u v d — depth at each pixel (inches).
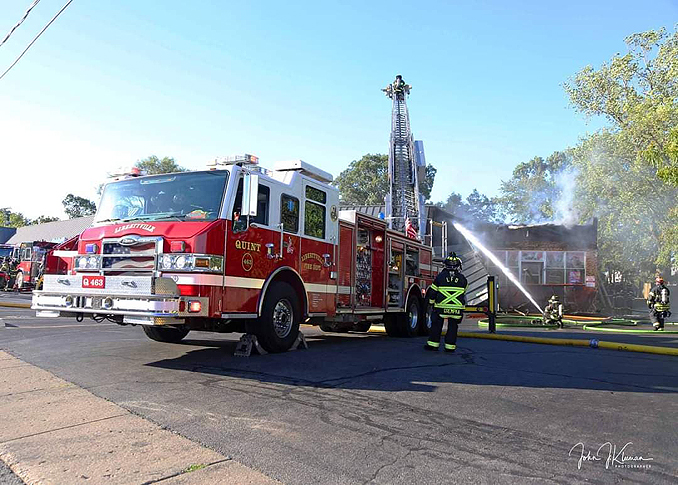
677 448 153.5
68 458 134.5
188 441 148.3
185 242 251.4
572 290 994.1
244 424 165.0
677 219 992.9
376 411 183.6
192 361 270.2
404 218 953.5
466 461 138.7
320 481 124.0
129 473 125.4
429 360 300.2
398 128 1146.0
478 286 866.8
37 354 286.2
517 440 156.9
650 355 352.5
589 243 1003.9
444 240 841.5
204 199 270.7
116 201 297.0
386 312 424.8
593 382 247.3
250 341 290.4
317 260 340.2
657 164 483.8
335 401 195.6
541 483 125.7
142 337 370.3
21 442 145.8
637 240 1155.3
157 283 234.1
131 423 163.3
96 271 269.7
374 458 139.3
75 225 1652.3
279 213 304.8
